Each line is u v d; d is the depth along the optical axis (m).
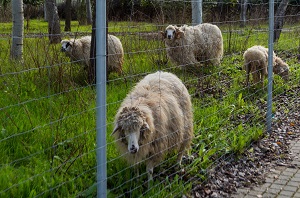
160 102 4.20
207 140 5.42
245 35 12.95
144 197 3.87
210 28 9.95
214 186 4.49
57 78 6.10
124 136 3.86
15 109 5.37
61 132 4.63
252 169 5.03
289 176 4.84
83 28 20.22
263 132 6.11
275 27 13.26
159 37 9.63
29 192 3.61
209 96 7.21
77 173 4.09
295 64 10.70
